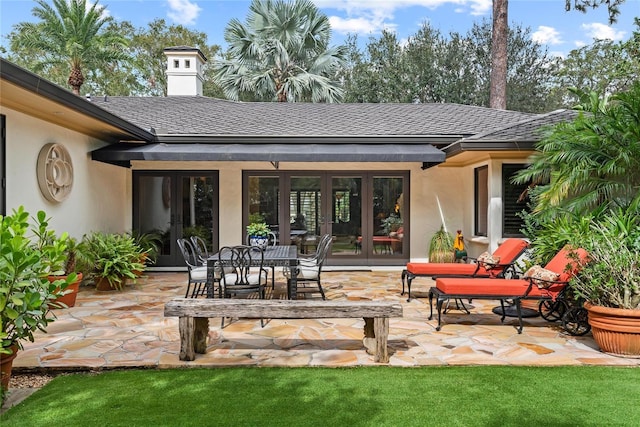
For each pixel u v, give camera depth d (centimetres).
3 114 762
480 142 1037
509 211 1135
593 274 607
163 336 662
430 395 453
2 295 412
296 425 389
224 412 414
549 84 2927
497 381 491
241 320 764
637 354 570
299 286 1109
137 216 1388
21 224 473
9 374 454
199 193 1405
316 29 2795
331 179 1420
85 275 1032
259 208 1415
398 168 1419
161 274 1338
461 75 2873
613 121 765
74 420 399
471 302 909
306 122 1401
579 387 474
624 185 789
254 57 2694
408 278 939
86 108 829
